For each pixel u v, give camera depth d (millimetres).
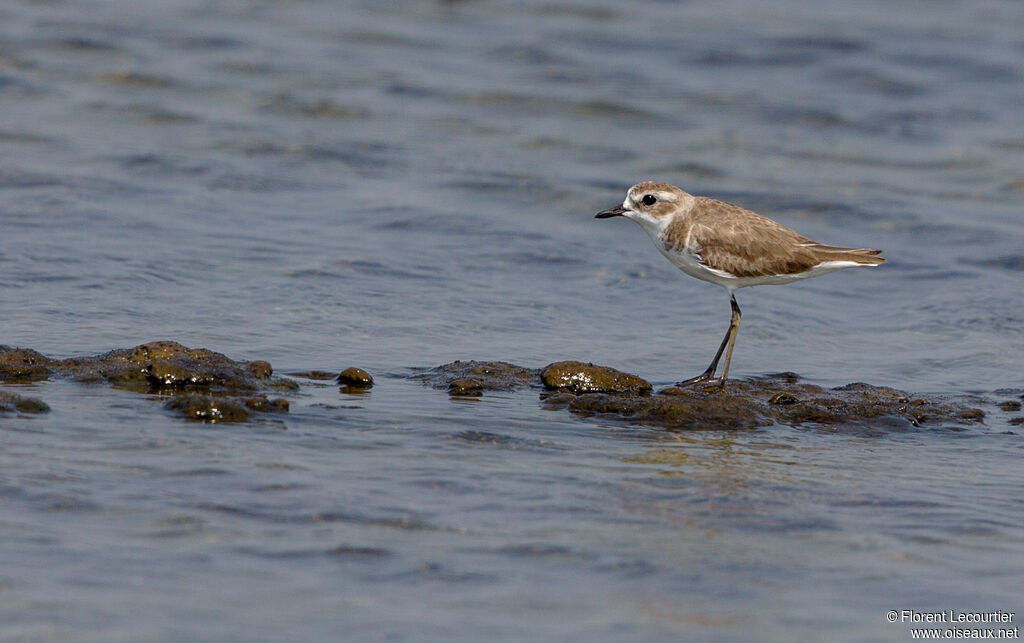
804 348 15438
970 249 19688
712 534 8992
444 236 19000
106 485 9273
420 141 23641
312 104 24766
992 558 8727
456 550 8453
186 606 7441
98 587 7617
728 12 31922
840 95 27250
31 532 8336
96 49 26641
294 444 10586
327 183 21141
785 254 13203
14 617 7176
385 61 27672
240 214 19250
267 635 7156
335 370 13328
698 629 7469
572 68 27812
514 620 7480
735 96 26906
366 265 17391
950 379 14242
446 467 10203
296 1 31281
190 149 22094
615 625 7469
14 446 10039
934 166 23875
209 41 27797
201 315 14992
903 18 31906
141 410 11297
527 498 9547
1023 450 11555
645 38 29812
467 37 29516
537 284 17422
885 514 9578
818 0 33188
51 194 19188
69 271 16156
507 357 14352
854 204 21547
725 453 11062
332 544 8430
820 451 11297
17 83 24516
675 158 23500
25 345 13453
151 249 17266
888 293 17953
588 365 13234
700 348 15203
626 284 17672
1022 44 30250
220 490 9297
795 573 8352
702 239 13422
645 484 10031
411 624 7363
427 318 15625
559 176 22156
